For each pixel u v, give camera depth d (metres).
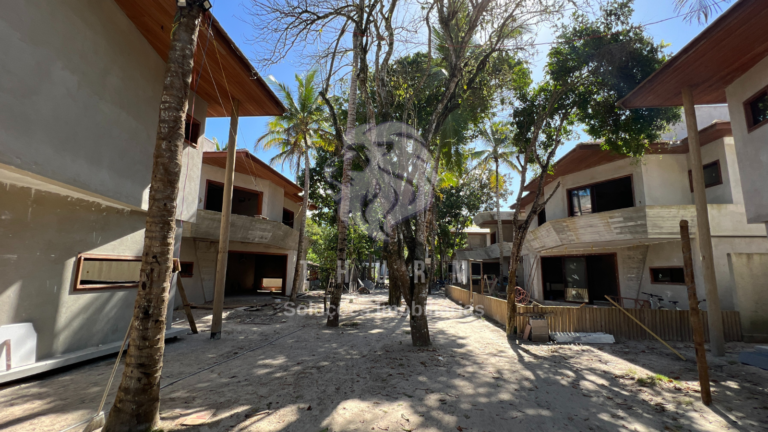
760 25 5.87
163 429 3.40
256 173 17.30
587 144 12.09
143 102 7.05
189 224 13.42
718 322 7.14
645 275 13.33
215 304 8.34
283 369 5.75
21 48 4.38
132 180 6.75
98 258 6.54
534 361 6.50
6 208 5.12
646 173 12.49
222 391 4.62
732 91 7.70
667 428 3.74
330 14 8.27
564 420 3.90
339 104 14.40
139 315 3.39
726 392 4.88
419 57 12.50
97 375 5.40
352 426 3.65
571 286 17.00
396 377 5.38
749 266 8.75
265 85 9.04
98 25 5.74
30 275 5.39
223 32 6.76
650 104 8.75
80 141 5.39
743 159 7.35
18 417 3.75
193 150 9.19
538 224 19.59
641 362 6.52
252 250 19.06
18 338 5.09
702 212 7.57
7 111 4.17
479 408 4.20
